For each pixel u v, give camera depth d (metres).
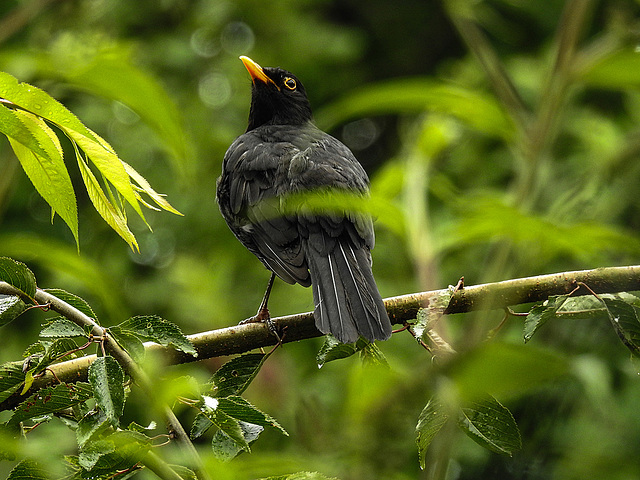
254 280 13.47
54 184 4.66
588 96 14.66
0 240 6.60
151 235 14.57
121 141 14.50
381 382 3.20
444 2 9.22
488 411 4.85
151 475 5.80
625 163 8.22
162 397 4.36
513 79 13.48
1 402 5.19
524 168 7.38
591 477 5.55
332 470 3.73
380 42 21.97
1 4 14.34
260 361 5.86
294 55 17.42
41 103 4.33
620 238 5.13
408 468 5.87
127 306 12.83
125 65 5.42
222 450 4.92
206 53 17.08
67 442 8.09
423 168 8.38
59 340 4.87
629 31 7.12
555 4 16.16
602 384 5.59
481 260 12.34
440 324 6.50
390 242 13.39
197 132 14.74
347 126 22.36
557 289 6.27
